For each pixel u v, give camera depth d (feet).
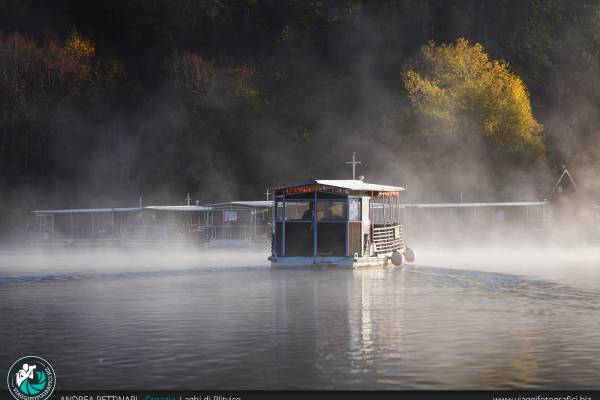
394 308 181.57
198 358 124.26
